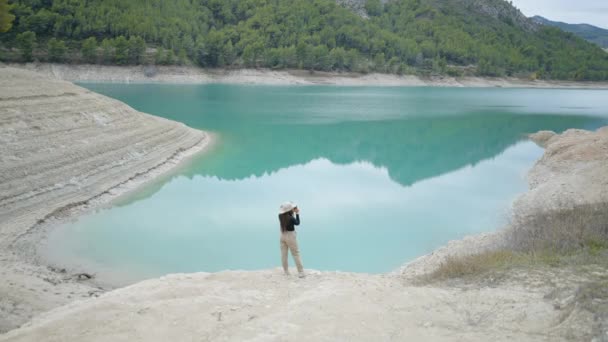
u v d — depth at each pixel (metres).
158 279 10.66
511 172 31.11
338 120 55.12
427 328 6.68
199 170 28.48
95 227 18.17
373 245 17.31
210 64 121.88
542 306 6.96
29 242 16.09
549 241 11.13
